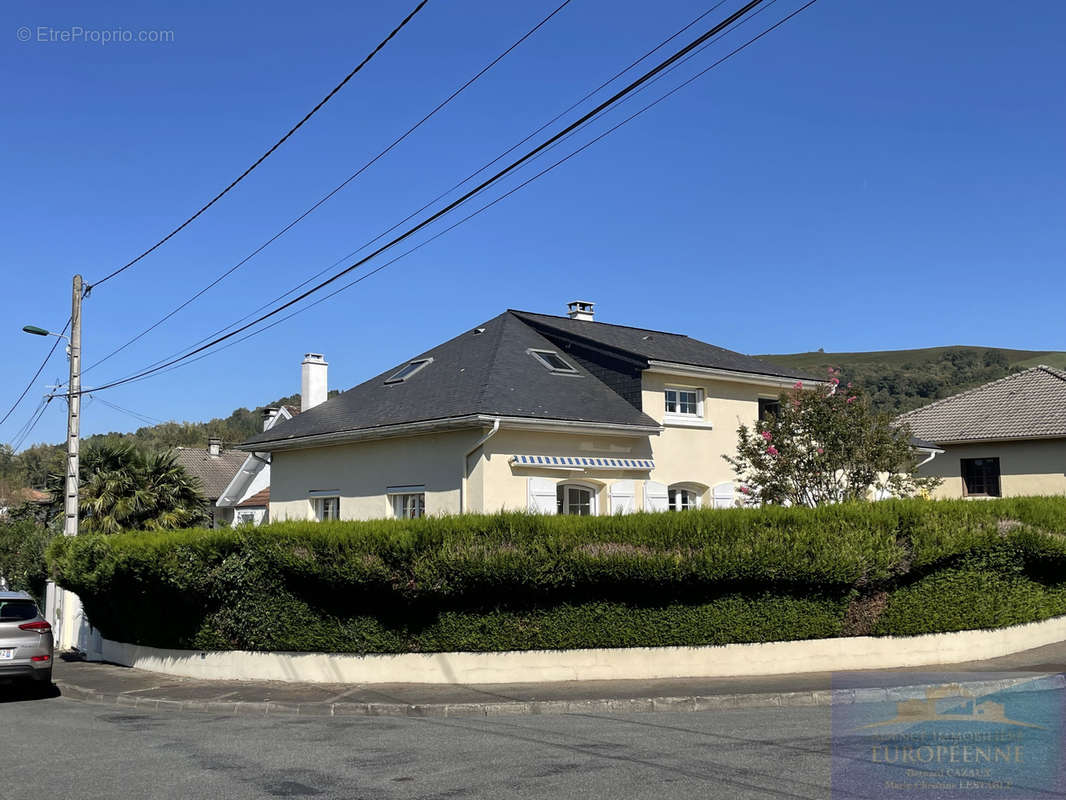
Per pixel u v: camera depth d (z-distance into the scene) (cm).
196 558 1380
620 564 1239
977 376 9656
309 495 2127
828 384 1797
